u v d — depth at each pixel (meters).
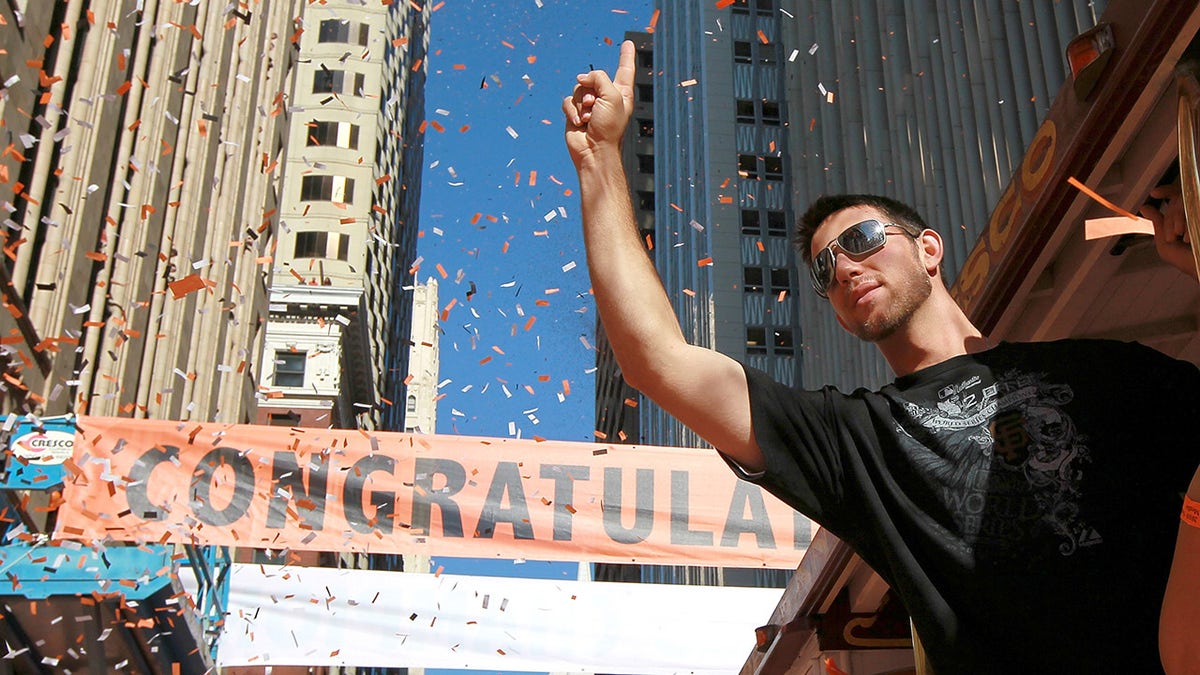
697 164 61.97
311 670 29.86
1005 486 1.97
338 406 52.59
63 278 16.83
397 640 12.95
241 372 29.53
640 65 91.81
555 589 13.24
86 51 18.47
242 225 29.78
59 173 17.30
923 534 2.01
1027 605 1.89
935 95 26.50
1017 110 22.38
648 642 13.03
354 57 57.59
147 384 20.91
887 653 8.03
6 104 15.22
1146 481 1.93
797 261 56.94
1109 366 2.03
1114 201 3.60
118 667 14.09
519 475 10.92
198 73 25.45
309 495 10.72
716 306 55.12
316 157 54.94
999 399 2.06
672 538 10.85
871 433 2.13
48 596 12.23
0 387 14.44
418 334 131.50
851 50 33.72
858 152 31.83
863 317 2.35
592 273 2.17
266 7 33.00
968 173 23.97
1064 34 20.97
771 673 8.25
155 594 12.47
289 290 51.78
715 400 2.14
